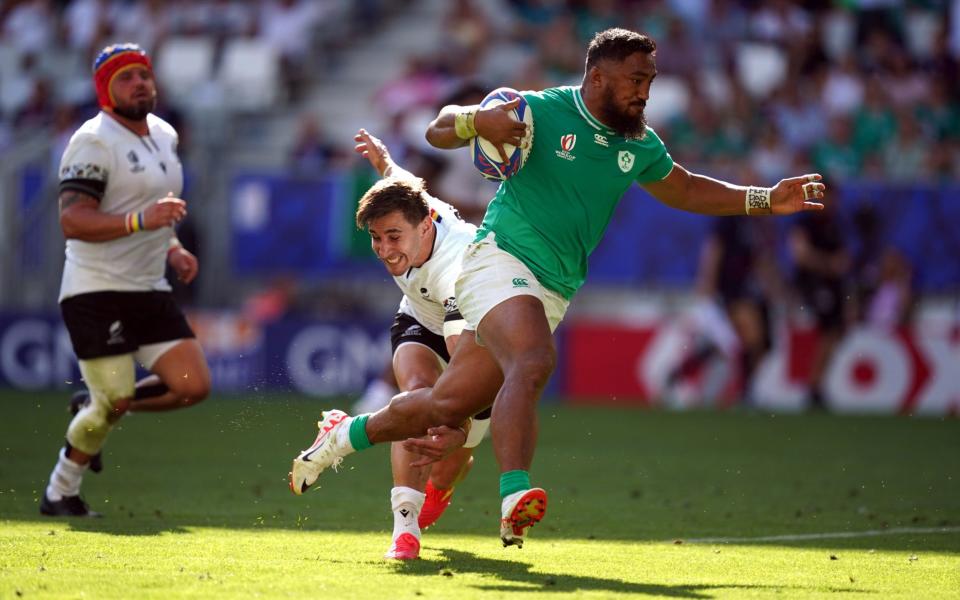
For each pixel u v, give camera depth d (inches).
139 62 904.3
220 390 2046.0
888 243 2006.6
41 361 2050.9
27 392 2000.5
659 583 636.7
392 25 2731.3
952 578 666.2
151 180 916.0
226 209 2063.2
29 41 2723.9
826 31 2559.1
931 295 2022.6
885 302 1996.8
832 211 1962.4
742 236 1941.4
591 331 2031.3
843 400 1975.9
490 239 705.0
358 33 2711.6
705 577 661.3
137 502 966.4
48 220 2062.0
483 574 652.1
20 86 2659.9
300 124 2386.8
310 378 2031.3
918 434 1642.5
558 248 704.4
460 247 741.9
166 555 698.2
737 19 2529.5
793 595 605.0
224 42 2586.1
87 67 2637.8
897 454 1418.6
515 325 666.2
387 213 722.2
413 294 757.9
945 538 833.5
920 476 1224.2
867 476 1222.3
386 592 583.2
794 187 768.3
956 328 1961.1
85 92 2532.0
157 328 920.9
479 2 2657.5
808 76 2425.0
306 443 1462.8
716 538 829.8
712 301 1959.9
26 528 812.0
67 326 900.6
